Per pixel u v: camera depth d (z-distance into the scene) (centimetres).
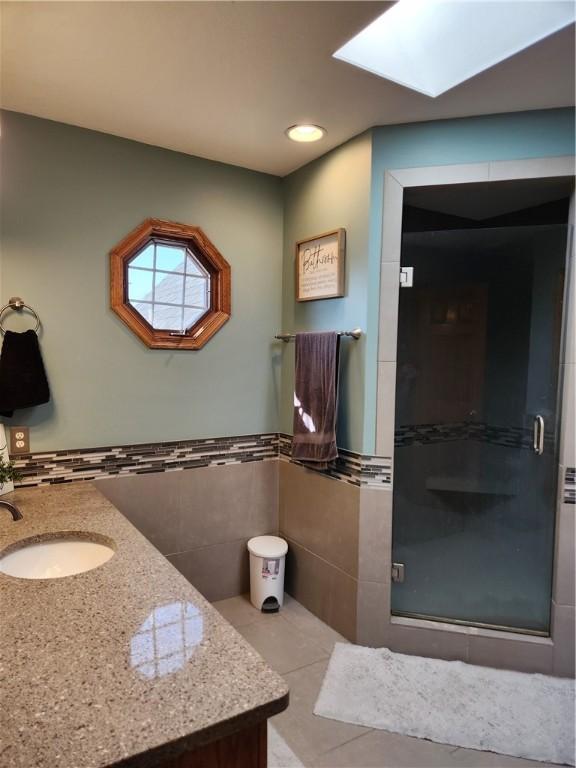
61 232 196
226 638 93
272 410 259
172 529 232
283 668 196
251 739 78
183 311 232
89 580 116
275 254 255
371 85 164
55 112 185
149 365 220
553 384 198
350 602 215
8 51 145
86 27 133
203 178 229
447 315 210
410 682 187
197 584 242
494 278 205
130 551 134
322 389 218
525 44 143
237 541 252
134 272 217
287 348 254
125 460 217
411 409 210
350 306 213
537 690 184
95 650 88
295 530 251
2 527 152
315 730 164
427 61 166
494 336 208
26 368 185
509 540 207
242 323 246
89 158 200
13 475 176
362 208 204
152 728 70
